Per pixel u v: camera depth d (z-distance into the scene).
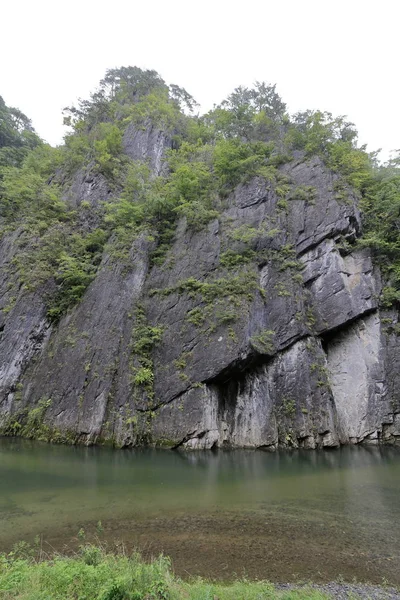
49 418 21.52
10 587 5.32
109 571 5.77
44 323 25.64
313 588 6.74
